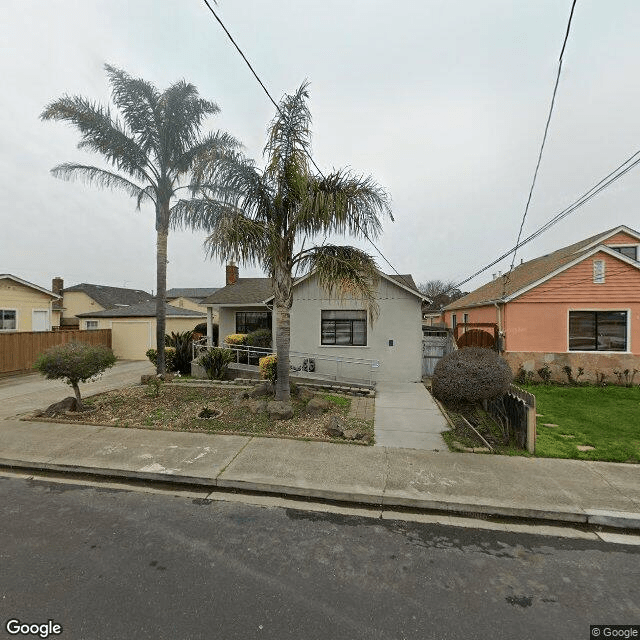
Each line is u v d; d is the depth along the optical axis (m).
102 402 8.30
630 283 11.44
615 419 7.39
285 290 7.59
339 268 7.19
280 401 7.44
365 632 2.32
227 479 4.53
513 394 6.34
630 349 11.39
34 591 2.66
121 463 5.00
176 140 10.47
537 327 11.97
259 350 13.12
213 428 6.51
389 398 9.12
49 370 7.14
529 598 2.66
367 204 7.29
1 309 16.91
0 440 5.90
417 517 3.88
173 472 4.71
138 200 11.20
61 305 34.00
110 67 9.70
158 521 3.73
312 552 3.22
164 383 10.47
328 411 7.64
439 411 7.84
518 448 5.66
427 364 12.77
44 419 6.95
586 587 2.80
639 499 4.06
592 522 3.74
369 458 5.20
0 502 4.14
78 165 10.27
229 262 7.39
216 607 2.53
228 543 3.34
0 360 12.92
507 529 3.65
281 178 7.06
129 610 2.49
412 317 11.81
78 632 2.30
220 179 7.66
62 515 3.84
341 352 12.14
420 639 2.27
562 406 8.55
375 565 3.04
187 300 42.53
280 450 5.49
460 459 5.19
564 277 11.83
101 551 3.18
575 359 11.67
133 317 18.47
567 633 2.34
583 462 5.11
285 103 6.89
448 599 2.64
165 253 11.02
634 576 2.94
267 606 2.54
